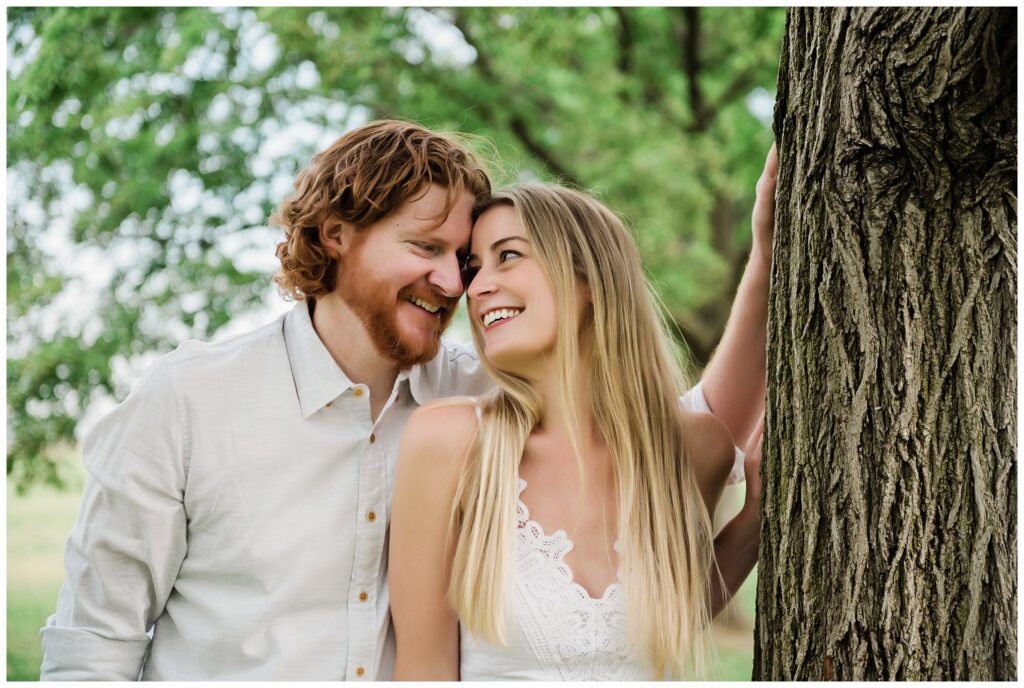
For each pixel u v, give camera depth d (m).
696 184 6.66
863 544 1.58
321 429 1.83
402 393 1.94
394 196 1.75
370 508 1.80
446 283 1.78
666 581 1.77
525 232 1.78
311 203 1.82
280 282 1.93
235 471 1.78
